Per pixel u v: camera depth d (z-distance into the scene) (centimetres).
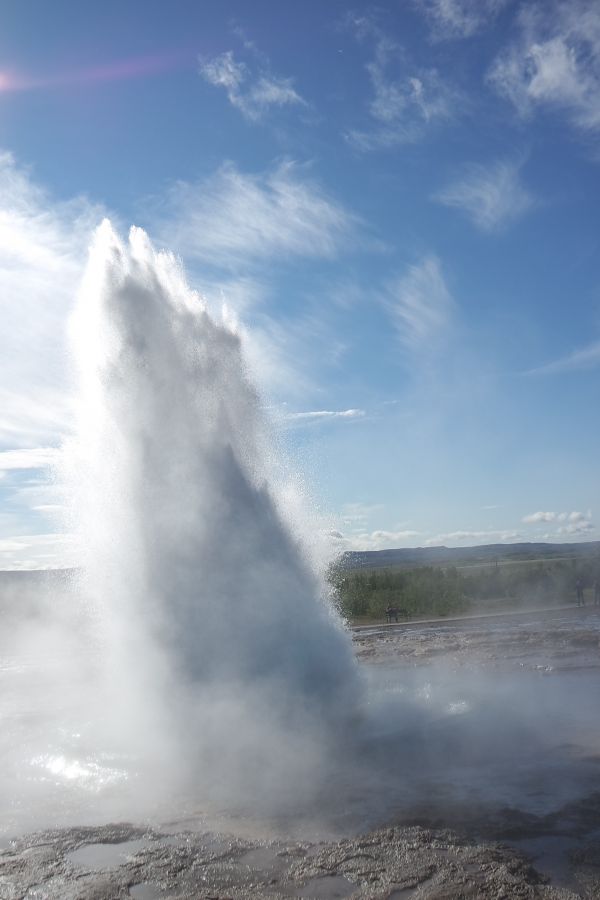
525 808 642
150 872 551
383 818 638
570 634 1798
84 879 544
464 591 3469
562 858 541
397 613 2697
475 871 521
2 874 559
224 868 553
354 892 504
